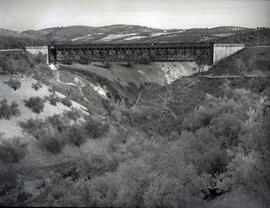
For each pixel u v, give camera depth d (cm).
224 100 3731
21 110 3638
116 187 1870
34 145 3056
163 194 1759
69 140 3272
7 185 2138
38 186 2161
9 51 6038
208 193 1798
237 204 1669
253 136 2081
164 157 2234
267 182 1731
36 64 6144
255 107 2692
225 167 1973
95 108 5212
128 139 3322
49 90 4559
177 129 3581
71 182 2105
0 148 2700
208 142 2403
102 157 2523
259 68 6244
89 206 1741
